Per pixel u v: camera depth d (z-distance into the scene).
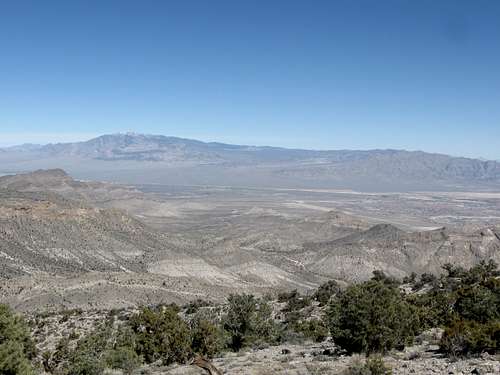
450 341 32.22
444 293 63.91
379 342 34.81
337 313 36.56
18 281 135.00
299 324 61.00
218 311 87.19
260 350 45.09
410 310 41.66
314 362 32.50
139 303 124.75
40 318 96.19
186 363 40.53
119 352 38.09
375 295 35.91
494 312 44.59
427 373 26.45
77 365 37.47
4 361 26.42
